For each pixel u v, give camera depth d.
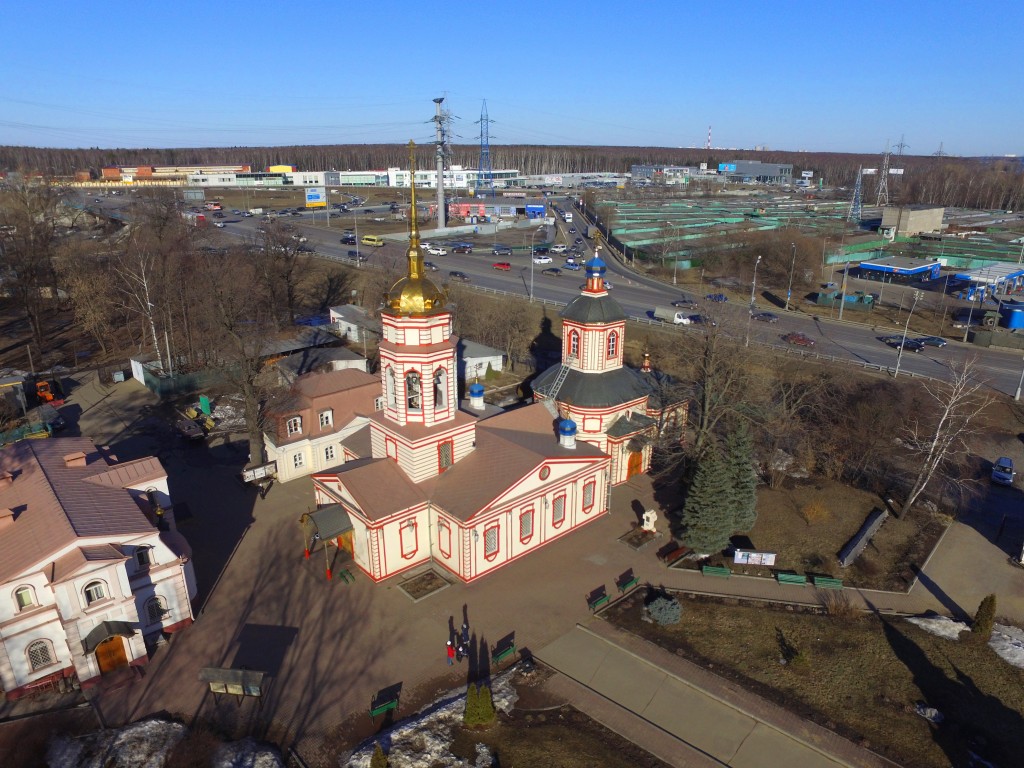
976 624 38.31
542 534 46.88
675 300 112.75
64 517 34.66
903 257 145.88
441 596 41.75
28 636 33.16
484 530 42.59
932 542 48.53
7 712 32.72
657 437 56.97
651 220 197.62
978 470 59.19
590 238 178.00
